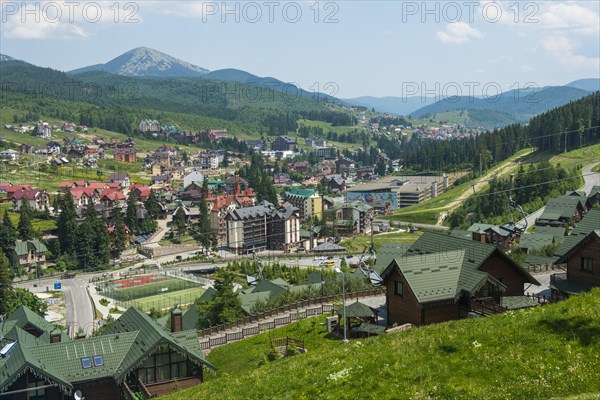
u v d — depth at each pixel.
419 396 29.48
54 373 51.69
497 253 57.59
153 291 174.12
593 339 32.50
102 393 53.72
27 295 143.50
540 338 33.69
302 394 32.72
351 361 35.44
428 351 34.59
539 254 103.94
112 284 185.12
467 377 30.97
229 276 89.62
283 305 86.25
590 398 27.20
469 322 40.16
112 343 56.06
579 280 63.03
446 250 62.91
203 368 57.75
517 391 28.91
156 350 53.56
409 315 57.56
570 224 162.50
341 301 79.12
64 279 194.62
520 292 58.94
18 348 53.84
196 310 95.00
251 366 59.91
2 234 199.00
